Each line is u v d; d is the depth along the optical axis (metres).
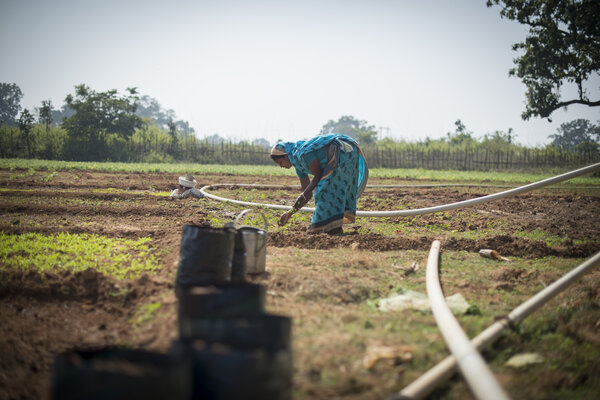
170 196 11.52
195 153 39.84
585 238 7.78
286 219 6.68
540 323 3.97
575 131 91.56
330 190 6.84
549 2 31.17
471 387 2.60
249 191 14.35
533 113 33.84
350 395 2.76
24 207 8.96
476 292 4.78
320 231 6.93
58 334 3.75
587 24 30.38
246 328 2.36
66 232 6.95
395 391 2.81
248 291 2.76
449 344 3.13
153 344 3.40
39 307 4.22
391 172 29.08
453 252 6.53
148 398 1.92
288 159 7.06
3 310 4.09
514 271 5.38
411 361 3.14
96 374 1.96
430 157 39.84
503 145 41.16
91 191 12.49
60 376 2.00
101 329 3.83
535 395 2.96
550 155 38.97
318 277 4.78
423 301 4.31
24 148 36.53
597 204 13.20
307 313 3.96
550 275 5.33
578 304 4.48
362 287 4.61
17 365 3.32
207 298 2.69
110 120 38.12
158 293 4.40
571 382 3.13
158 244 6.30
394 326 3.74
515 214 11.02
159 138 40.19
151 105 119.88
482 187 18.69
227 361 2.10
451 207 8.73
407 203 12.66
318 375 2.94
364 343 3.39
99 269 4.98
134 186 14.30
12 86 88.62
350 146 6.91
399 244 6.71
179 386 2.01
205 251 4.04
